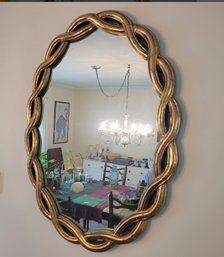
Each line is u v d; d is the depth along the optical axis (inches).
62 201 32.8
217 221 26.2
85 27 30.4
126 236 28.5
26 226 36.4
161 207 27.1
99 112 31.0
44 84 33.1
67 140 32.9
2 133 37.4
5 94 36.9
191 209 27.1
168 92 26.4
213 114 26.1
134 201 28.5
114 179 30.0
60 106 32.8
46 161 33.6
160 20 28.2
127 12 29.8
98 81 30.7
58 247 34.1
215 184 26.2
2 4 36.7
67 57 32.2
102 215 30.5
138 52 28.0
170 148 26.3
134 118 28.9
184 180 27.2
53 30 33.9
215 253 26.4
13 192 37.0
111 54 29.9
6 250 37.8
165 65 26.5
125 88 29.4
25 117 35.8
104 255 31.1
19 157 36.3
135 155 28.8
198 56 26.6
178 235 27.7
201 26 26.5
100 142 31.0
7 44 36.6
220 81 25.9
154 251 28.8
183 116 27.0
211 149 26.2
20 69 35.9
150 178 27.7
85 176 31.8
